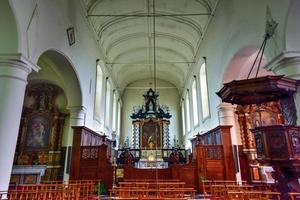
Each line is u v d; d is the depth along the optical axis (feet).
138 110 75.46
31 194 16.88
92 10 39.06
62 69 32.60
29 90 43.75
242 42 26.71
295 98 17.94
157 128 69.92
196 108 53.21
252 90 18.65
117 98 69.56
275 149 16.72
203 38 45.01
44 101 42.86
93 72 42.47
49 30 24.80
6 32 19.10
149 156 60.90
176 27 49.29
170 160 55.77
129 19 46.39
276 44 19.66
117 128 69.10
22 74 19.84
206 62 42.91
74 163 32.86
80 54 35.09
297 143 16.51
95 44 44.24
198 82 49.14
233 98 21.43
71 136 34.50
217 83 36.01
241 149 33.27
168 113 72.13
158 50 60.90
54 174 38.32
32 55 21.17
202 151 33.53
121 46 56.13
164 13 44.68
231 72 32.37
